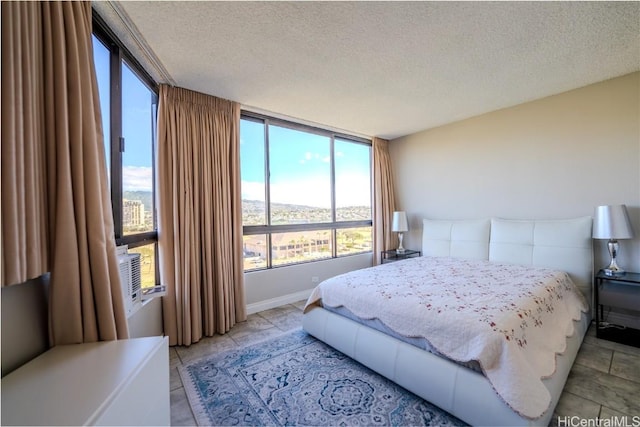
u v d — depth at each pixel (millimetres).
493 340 1355
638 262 2451
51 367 917
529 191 3113
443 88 2660
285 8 1533
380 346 1813
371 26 1707
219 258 2609
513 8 1576
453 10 1581
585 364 1910
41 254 978
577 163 2781
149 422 970
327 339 2227
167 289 2334
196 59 2039
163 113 2359
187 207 2422
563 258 2680
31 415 711
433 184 4062
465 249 3430
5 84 818
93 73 1246
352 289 2160
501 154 3322
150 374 989
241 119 3141
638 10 1602
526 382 1243
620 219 2320
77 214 1083
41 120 994
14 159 833
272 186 3395
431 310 1664
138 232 2135
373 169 4410
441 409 1521
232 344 2367
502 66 2256
